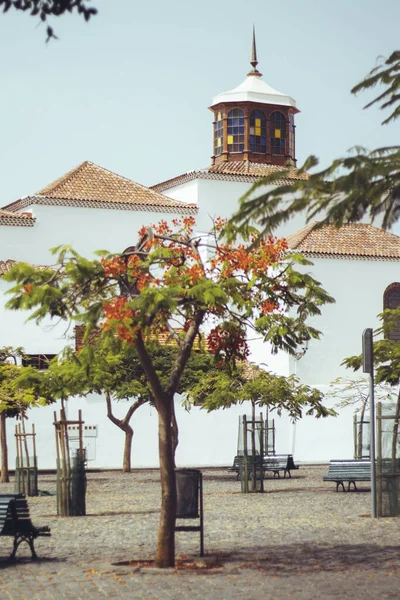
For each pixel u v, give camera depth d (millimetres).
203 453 80938
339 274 89188
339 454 81750
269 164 109688
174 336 25719
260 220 17828
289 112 111500
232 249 27281
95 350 29594
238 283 26703
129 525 34062
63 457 38062
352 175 16531
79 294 24969
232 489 52094
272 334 28906
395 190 17094
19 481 48938
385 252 90812
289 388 54844
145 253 25672
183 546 27703
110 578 22406
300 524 33031
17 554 26688
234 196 103875
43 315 24609
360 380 73062
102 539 29984
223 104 110188
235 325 27766
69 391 48188
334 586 20812
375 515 34625
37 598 20188
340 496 45625
